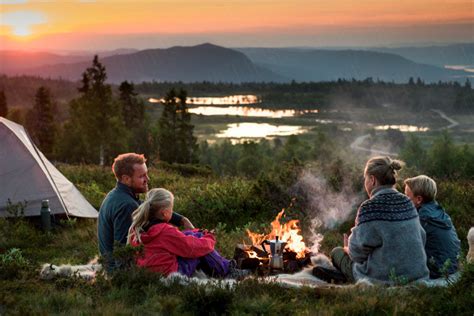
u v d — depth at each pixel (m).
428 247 6.34
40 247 9.88
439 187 12.04
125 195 6.77
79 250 9.64
